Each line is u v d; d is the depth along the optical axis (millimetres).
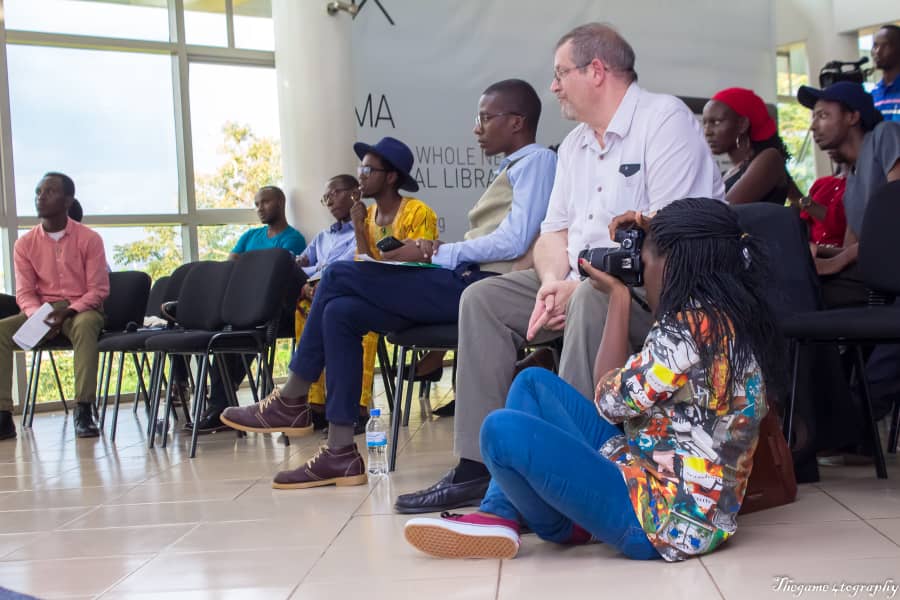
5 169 6102
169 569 2051
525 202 2910
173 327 4801
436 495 2432
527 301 2566
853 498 2326
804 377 2572
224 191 6797
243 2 6812
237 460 3664
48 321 4785
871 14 8070
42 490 3246
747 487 2156
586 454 1747
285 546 2184
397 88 6082
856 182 3215
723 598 1563
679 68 7133
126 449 4191
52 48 6254
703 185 2479
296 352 2949
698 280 1756
